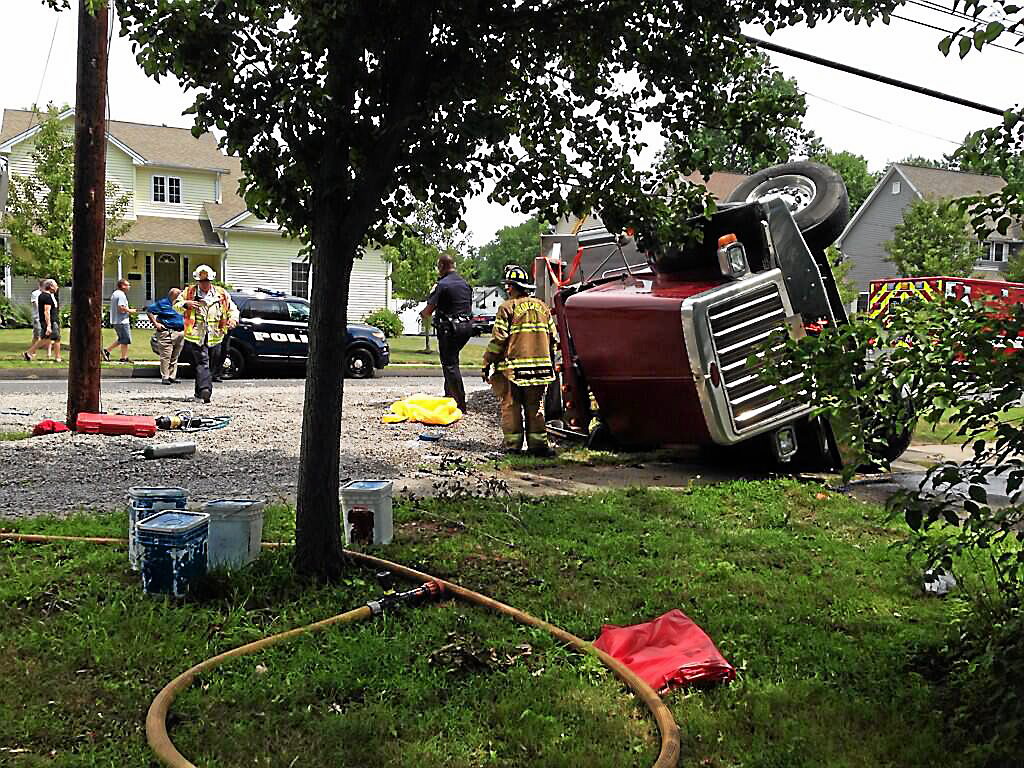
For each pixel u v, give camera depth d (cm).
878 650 441
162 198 3847
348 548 585
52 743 330
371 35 473
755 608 502
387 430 1189
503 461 991
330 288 504
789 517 735
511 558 586
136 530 493
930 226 4112
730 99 562
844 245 5403
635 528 680
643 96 557
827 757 340
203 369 1431
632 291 969
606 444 1107
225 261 3772
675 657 418
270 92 483
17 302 3669
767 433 934
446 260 1310
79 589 485
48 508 699
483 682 390
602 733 352
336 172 489
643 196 571
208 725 347
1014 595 401
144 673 390
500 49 505
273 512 682
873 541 666
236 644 424
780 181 1044
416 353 2975
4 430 1093
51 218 2497
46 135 2500
